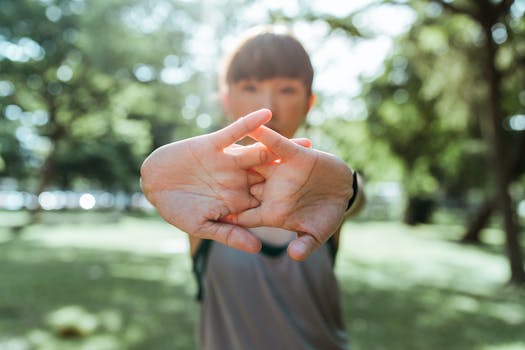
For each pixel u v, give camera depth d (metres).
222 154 0.79
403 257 13.48
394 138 15.64
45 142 24.00
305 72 1.24
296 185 0.80
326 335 1.38
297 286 1.36
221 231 0.77
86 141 24.33
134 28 18.44
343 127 14.48
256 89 1.23
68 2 18.16
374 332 5.64
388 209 41.12
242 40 1.27
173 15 18.42
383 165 16.64
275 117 1.22
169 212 0.80
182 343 4.80
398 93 14.61
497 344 5.35
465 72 9.66
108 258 11.38
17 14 17.30
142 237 17.34
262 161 0.79
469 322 6.35
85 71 19.66
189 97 20.42
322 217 0.82
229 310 1.36
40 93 20.08
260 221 0.81
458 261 12.99
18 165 28.14
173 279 8.72
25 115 20.33
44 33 17.97
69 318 5.21
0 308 5.99
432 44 9.59
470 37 9.43
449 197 39.62
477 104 10.02
